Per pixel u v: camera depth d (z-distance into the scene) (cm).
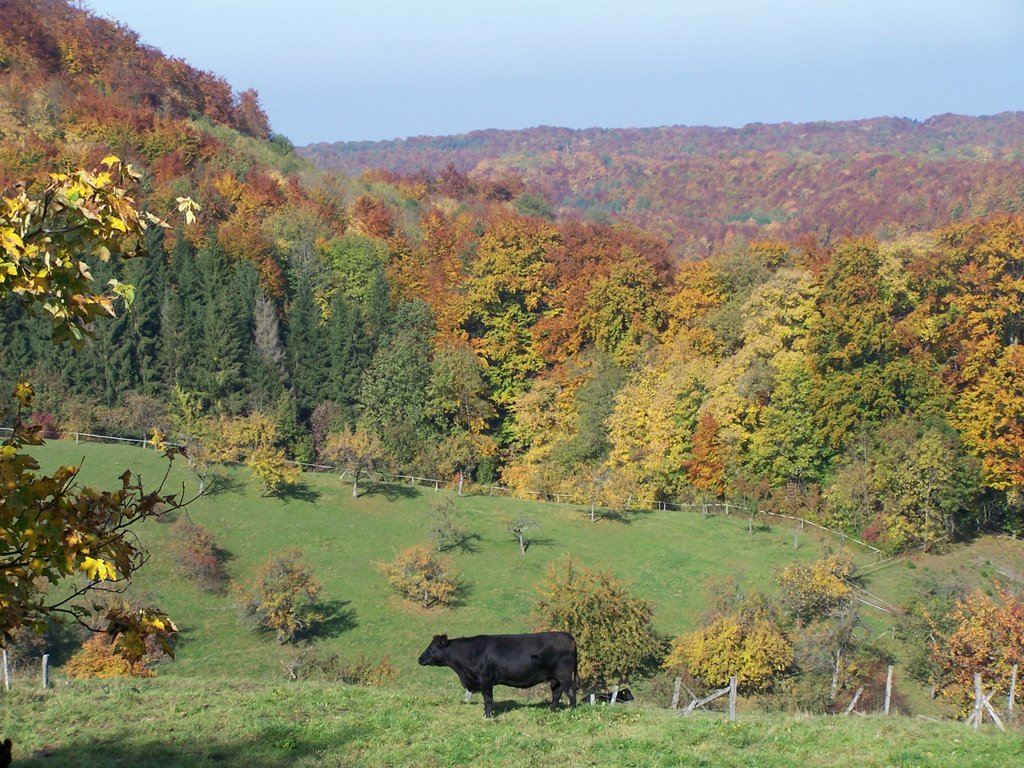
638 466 7275
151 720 1784
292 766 1514
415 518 6272
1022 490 6347
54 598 4388
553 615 3938
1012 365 6419
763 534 6319
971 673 3666
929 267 7650
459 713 1888
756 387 7238
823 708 3706
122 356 8488
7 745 938
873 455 6544
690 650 3922
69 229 904
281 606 4594
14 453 845
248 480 6488
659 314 9006
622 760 1543
